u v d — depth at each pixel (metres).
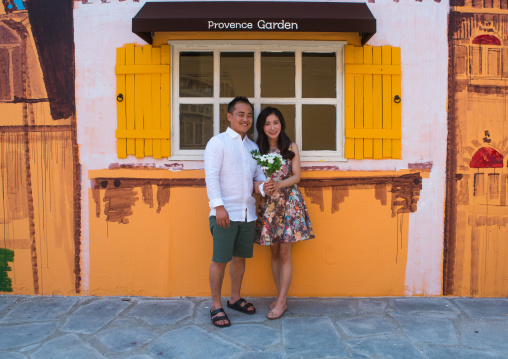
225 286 3.65
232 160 3.11
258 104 3.68
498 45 3.61
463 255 3.64
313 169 3.60
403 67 3.60
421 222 3.62
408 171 3.62
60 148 3.63
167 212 3.62
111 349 2.79
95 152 3.62
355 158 3.59
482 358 2.66
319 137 3.68
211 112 3.68
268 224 3.21
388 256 3.64
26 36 3.61
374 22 3.15
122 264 3.65
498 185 3.62
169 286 3.65
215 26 3.12
